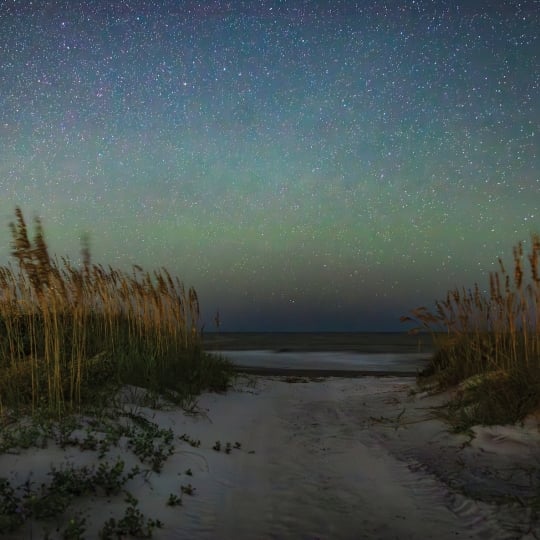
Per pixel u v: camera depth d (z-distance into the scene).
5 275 7.21
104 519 4.02
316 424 8.43
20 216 6.24
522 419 6.72
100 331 10.36
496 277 8.91
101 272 9.70
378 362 24.06
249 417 8.67
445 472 5.68
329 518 4.46
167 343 10.88
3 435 5.04
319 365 22.41
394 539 4.04
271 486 5.30
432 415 8.38
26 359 7.79
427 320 10.48
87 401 6.66
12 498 3.88
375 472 5.80
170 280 11.26
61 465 4.63
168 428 6.74
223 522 4.33
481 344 9.95
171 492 4.79
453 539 4.03
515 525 4.20
